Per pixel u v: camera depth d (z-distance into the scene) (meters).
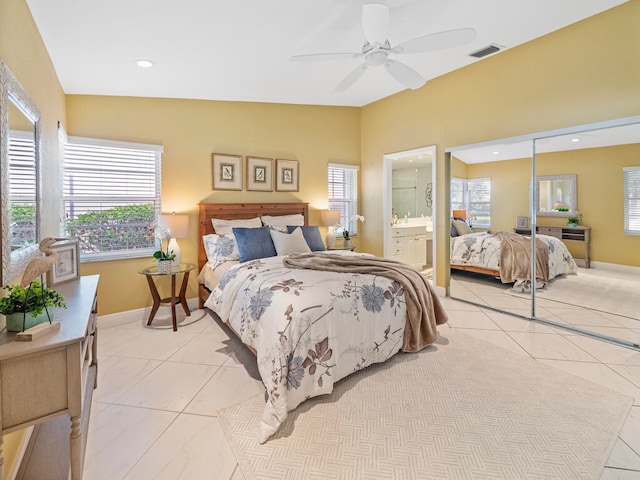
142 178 3.74
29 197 1.86
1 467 1.16
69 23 2.22
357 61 3.31
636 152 2.84
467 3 2.54
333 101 4.93
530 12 2.79
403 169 6.19
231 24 2.41
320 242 4.28
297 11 2.33
